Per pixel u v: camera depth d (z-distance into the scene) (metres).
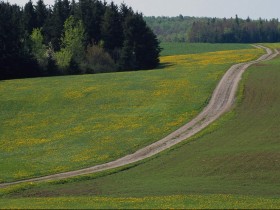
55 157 52.59
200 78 84.00
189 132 58.22
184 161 47.19
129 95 76.75
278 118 59.75
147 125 62.28
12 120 68.62
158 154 50.75
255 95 70.44
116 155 52.47
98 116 67.88
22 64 105.12
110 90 80.44
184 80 83.50
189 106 68.56
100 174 45.66
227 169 43.28
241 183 39.38
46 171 47.88
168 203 29.47
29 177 46.25
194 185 39.03
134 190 38.34
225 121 60.56
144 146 54.84
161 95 75.38
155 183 40.62
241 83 77.06
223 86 76.88
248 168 42.97
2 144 58.59
